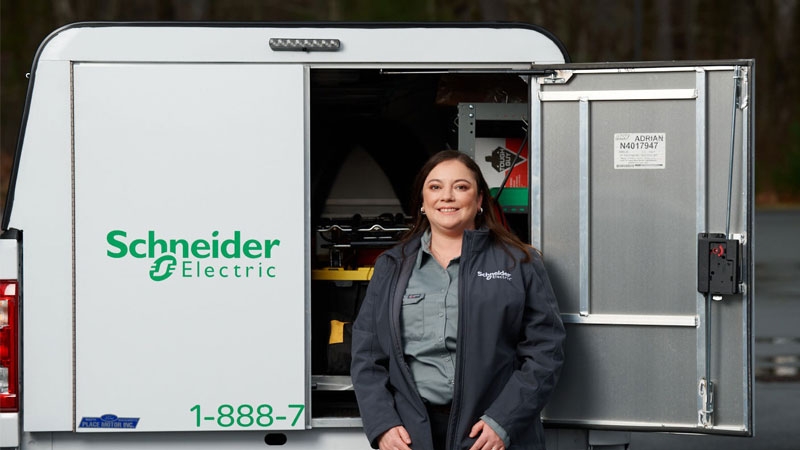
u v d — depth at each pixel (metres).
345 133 6.21
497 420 3.99
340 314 5.14
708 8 37.09
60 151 4.38
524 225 5.27
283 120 4.42
